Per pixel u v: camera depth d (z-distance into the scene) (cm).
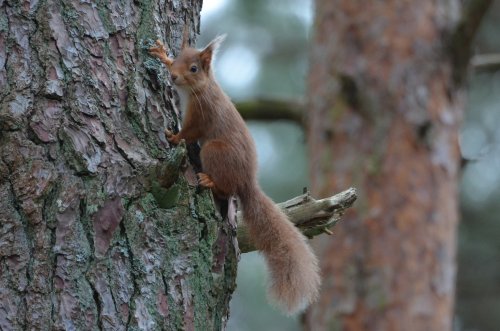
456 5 1388
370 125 1338
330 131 1358
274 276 790
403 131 1328
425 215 1322
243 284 1842
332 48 1383
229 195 755
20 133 655
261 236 793
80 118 671
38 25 682
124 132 691
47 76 671
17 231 637
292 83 1919
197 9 823
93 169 661
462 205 2009
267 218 793
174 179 669
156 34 741
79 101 675
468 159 1382
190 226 686
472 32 1330
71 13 693
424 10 1356
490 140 1988
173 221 676
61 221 643
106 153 671
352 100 1347
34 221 639
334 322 1312
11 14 679
